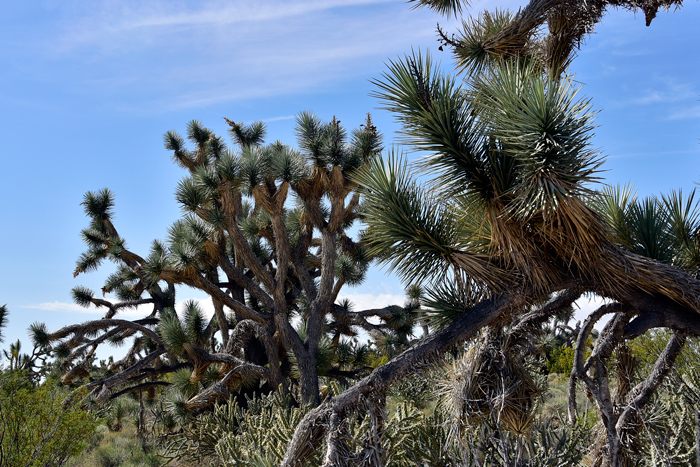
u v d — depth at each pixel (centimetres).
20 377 761
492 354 383
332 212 1164
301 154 1147
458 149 346
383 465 344
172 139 1572
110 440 1311
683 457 394
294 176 1105
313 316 1205
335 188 1115
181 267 1122
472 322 358
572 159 310
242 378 1177
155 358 1553
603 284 351
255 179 1102
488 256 368
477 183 345
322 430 369
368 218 382
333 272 1209
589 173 310
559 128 308
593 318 372
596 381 421
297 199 1257
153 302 1733
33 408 739
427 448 468
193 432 911
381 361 1457
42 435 729
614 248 345
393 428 518
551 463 452
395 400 880
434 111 347
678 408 471
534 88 319
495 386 374
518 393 383
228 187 1102
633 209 440
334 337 1463
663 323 345
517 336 390
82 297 1638
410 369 357
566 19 423
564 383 1376
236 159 1105
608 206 445
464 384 378
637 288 355
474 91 365
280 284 1186
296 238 1345
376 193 373
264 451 538
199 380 1223
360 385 363
